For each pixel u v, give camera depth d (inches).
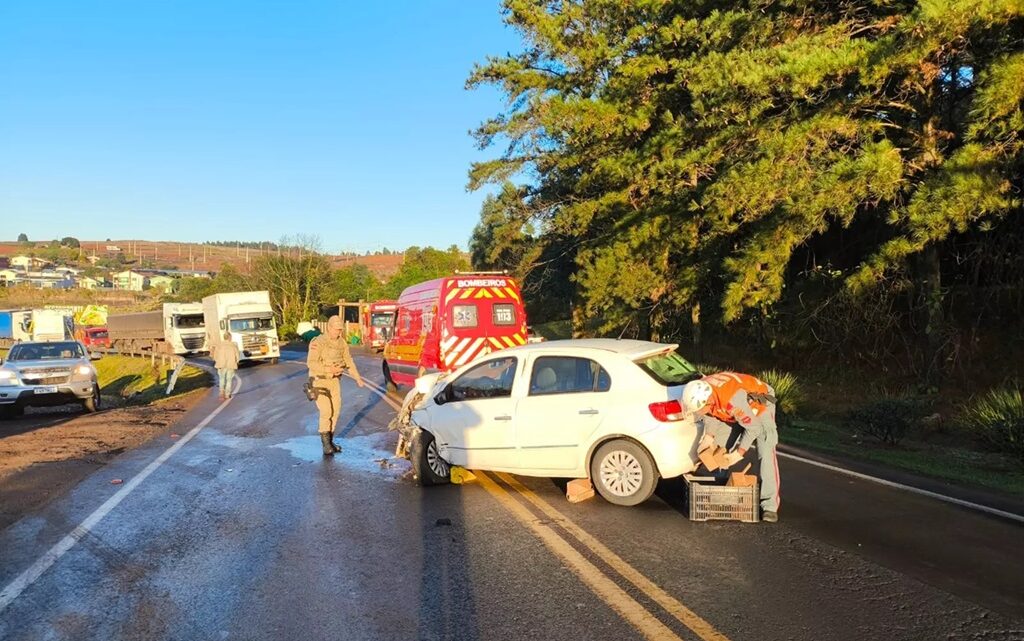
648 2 711.7
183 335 1715.1
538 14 874.1
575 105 729.6
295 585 207.3
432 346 633.0
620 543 238.5
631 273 727.1
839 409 617.0
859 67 451.8
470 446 317.1
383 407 636.7
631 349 298.2
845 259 749.9
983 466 383.9
